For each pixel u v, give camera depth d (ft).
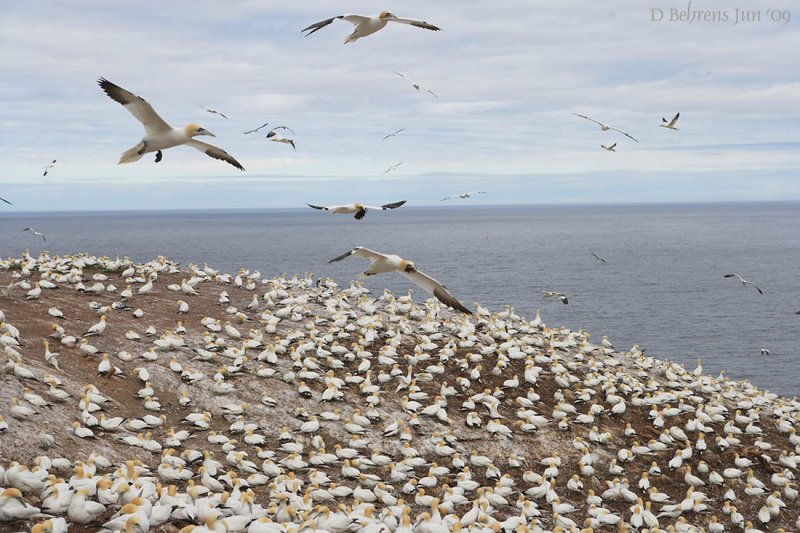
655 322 300.40
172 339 108.47
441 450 94.99
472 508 82.12
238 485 76.79
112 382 96.73
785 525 94.02
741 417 115.34
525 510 83.56
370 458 93.61
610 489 93.15
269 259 540.93
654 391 120.98
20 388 83.66
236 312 130.93
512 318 149.38
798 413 123.44
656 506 94.12
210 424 94.58
